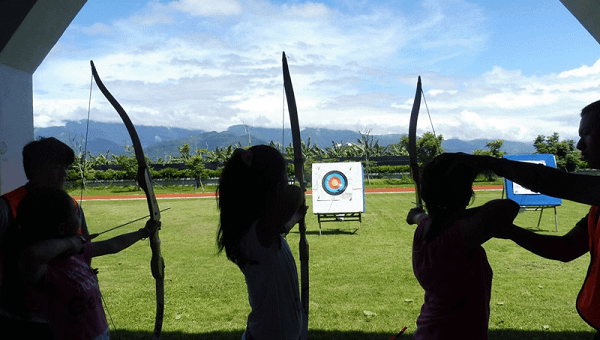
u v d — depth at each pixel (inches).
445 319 61.2
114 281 227.6
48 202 63.4
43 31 122.6
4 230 68.8
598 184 47.6
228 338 146.9
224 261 276.8
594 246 58.2
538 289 199.8
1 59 119.2
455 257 59.6
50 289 64.7
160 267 90.8
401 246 310.0
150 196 88.6
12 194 71.8
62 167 74.9
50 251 61.6
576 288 201.3
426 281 63.1
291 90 88.7
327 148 1405.0
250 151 67.9
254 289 69.1
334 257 275.7
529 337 142.1
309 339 143.6
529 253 274.1
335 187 377.4
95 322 68.2
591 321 58.0
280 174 68.0
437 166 60.9
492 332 147.0
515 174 52.4
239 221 67.6
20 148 130.4
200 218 508.1
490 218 56.5
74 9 123.0
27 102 134.2
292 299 70.4
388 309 174.6
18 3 113.0
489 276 62.7
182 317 169.2
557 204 364.8
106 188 1222.3
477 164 57.0
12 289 68.8
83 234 82.3
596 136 53.5
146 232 86.6
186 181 1284.4
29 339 70.0
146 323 162.6
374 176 1289.4
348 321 161.0
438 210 61.2
